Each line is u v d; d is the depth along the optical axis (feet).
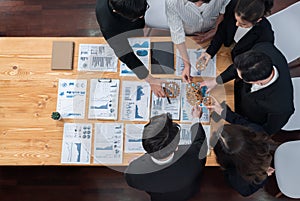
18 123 8.44
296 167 8.45
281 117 7.73
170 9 7.97
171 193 7.81
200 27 8.47
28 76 8.59
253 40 7.92
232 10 7.82
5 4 11.74
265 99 7.59
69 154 8.21
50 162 8.25
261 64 6.86
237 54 8.09
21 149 8.36
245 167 6.91
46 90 8.51
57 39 8.60
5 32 11.68
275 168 8.55
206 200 10.53
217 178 10.55
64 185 10.90
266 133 7.60
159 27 8.95
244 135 6.78
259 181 7.34
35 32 11.61
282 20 8.98
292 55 9.02
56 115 8.08
